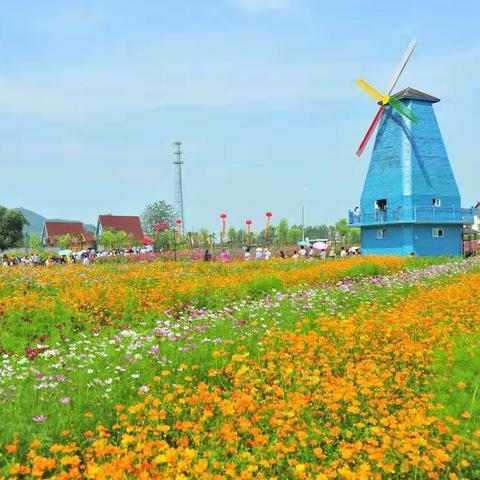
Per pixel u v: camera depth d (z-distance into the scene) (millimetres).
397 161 42875
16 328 13172
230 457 6055
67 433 6121
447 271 23203
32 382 7664
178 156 116062
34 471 5055
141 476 4969
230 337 10242
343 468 5531
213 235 71188
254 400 7184
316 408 7332
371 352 10078
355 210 47562
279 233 90812
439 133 43844
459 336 10938
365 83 45688
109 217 114250
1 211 96125
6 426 6039
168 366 8484
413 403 7461
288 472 5809
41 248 91375
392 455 6098
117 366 8141
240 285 18312
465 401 7480
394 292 17047
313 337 9914
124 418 6418
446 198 43188
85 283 19828
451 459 5895
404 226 42125
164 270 26156
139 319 14875
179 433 6562
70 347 10320
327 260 32125
